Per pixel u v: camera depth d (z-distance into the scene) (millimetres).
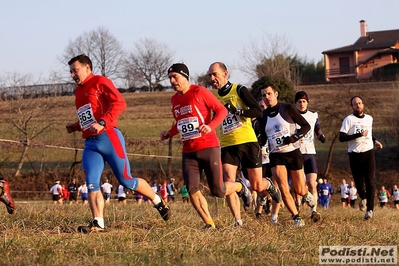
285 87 49062
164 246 7566
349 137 14930
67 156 51438
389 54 97938
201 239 8094
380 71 91938
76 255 7086
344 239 9188
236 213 11078
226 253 7434
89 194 9391
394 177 49531
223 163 11352
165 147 51781
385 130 53656
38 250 7203
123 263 6695
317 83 88875
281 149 12023
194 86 9938
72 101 61719
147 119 67312
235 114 11062
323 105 52125
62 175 47469
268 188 11922
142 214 12336
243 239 8336
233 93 11250
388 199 46656
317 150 55000
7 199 11562
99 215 9359
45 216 11352
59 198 37875
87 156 9469
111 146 9422
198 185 9977
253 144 11359
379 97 54406
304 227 10594
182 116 9914
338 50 100062
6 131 54312
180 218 11680
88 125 9492
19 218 10961
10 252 7148
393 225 12906
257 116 11094
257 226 10094
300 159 12188
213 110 9930
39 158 51281
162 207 10359
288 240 8695
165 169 48156
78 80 9508
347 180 49750
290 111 12016
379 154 52188
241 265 6758
